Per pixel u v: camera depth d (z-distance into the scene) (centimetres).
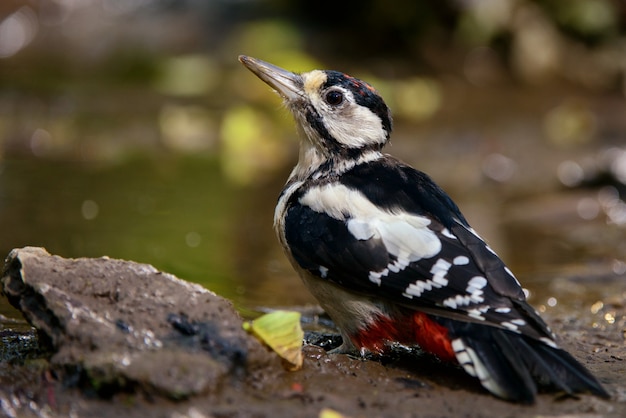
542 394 673
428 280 708
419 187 782
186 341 655
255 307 966
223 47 2244
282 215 818
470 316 683
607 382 714
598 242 1272
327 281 774
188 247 1173
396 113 1916
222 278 1066
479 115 1914
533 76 2134
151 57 2181
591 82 2145
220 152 1688
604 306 980
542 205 1433
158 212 1323
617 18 2195
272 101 1975
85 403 625
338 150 859
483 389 690
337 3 2255
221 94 2005
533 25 2156
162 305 674
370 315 757
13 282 691
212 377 632
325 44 2192
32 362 663
